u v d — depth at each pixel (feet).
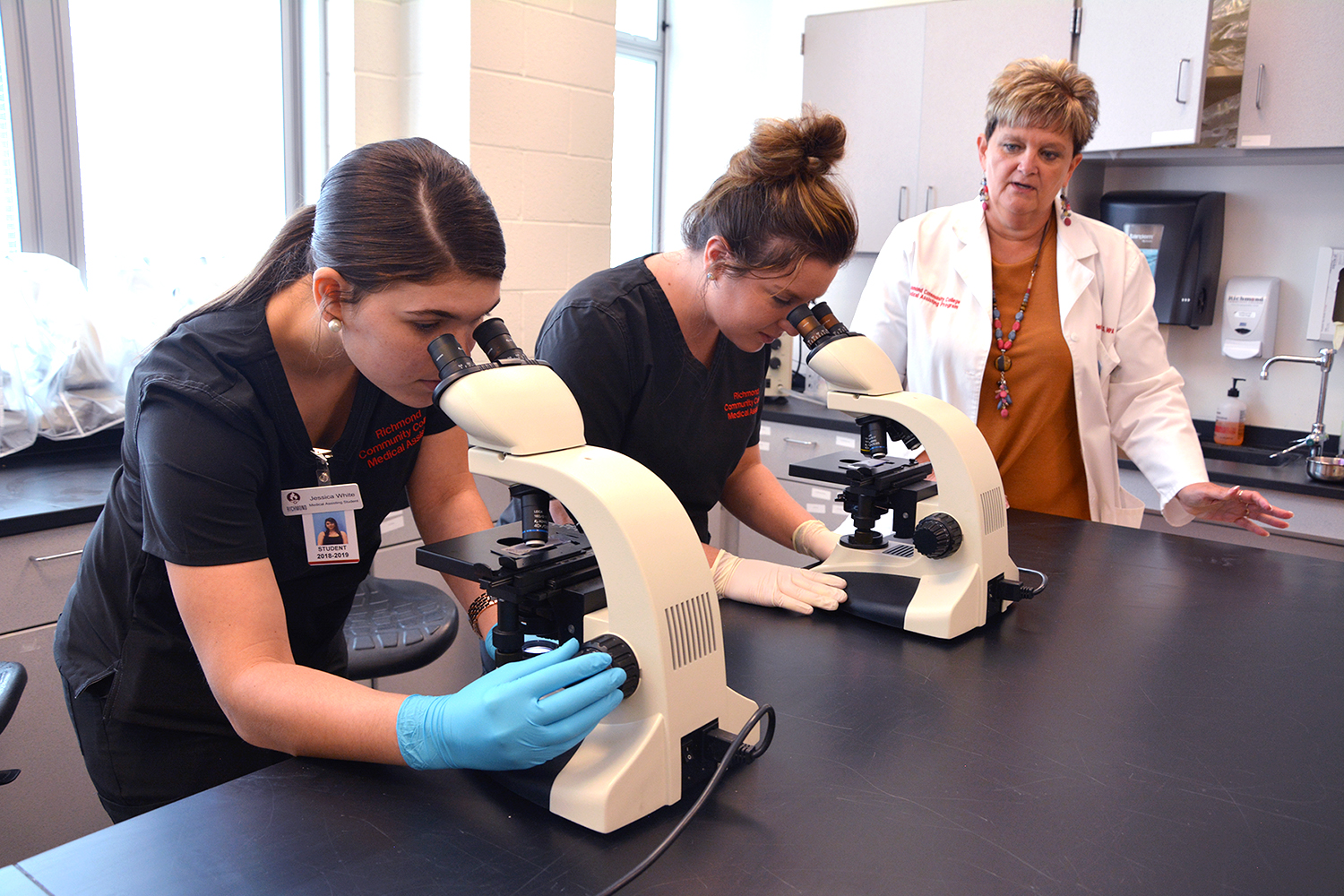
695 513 4.93
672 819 2.59
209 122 8.10
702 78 12.76
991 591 4.09
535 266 8.82
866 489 4.22
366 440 3.56
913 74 10.44
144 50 7.63
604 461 2.79
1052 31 9.48
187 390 2.93
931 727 3.15
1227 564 4.99
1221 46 8.68
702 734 2.76
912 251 7.08
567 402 2.89
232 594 2.90
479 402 2.71
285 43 8.33
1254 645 3.91
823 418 10.52
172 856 2.37
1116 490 6.93
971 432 4.12
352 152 2.85
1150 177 10.34
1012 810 2.66
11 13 6.90
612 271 4.42
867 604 4.10
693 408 4.52
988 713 3.26
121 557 3.46
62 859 2.34
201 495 2.88
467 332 2.96
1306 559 5.08
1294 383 9.78
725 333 4.13
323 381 3.37
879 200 10.96
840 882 2.33
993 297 6.85
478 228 2.81
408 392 3.04
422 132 8.37
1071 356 6.61
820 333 4.19
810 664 3.65
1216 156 9.52
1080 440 6.75
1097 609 4.30
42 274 6.84
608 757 2.61
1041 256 6.84
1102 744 3.06
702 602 2.77
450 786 2.74
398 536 7.97
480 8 7.88
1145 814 2.66
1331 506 8.46
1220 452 9.63
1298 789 2.81
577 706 2.51
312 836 2.47
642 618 2.64
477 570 2.81
